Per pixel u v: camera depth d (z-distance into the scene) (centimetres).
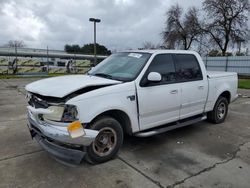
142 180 333
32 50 4056
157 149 443
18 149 433
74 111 333
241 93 1232
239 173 357
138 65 429
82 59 3647
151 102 420
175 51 486
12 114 704
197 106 526
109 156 385
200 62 534
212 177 344
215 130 563
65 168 364
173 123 487
